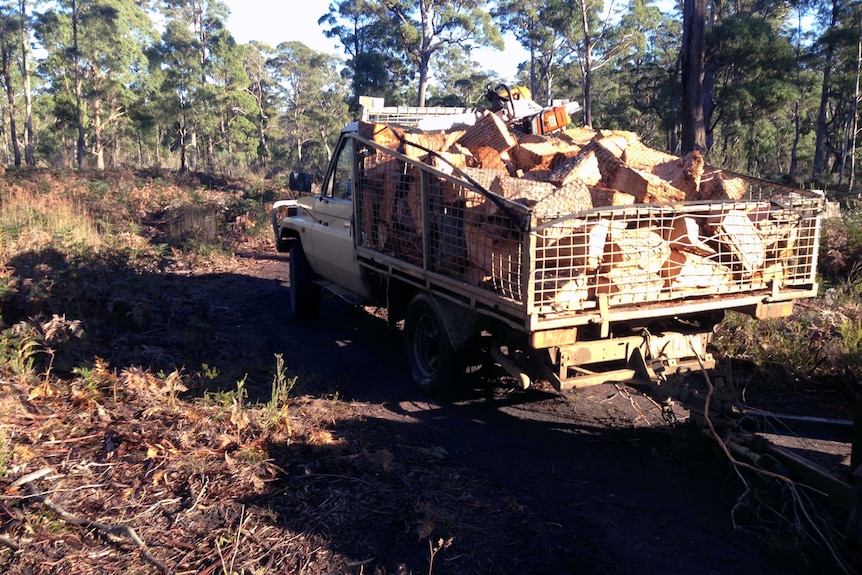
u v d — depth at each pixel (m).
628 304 4.61
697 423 4.59
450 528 3.80
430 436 5.24
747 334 6.75
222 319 9.02
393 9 47.34
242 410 5.09
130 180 26.41
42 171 28.70
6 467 4.15
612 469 4.66
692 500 4.21
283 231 9.03
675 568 3.50
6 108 66.88
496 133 5.82
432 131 7.02
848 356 6.04
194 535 3.67
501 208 4.37
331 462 4.54
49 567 3.35
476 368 5.85
